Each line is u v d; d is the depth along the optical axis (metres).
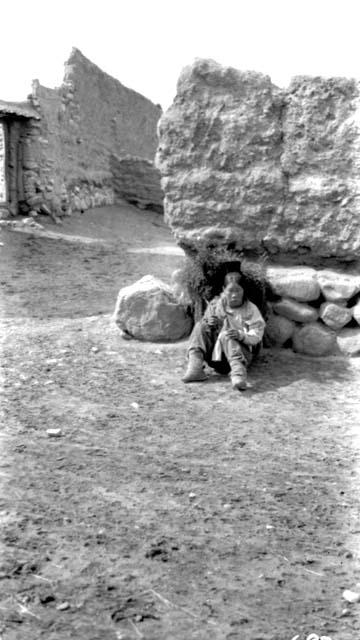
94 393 6.00
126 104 26.03
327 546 3.72
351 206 7.18
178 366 6.84
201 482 4.43
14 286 10.59
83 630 2.87
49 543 3.54
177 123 7.53
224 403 5.96
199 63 7.43
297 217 7.32
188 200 7.61
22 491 4.10
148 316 7.39
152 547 3.57
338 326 7.20
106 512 3.92
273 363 7.00
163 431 5.27
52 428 5.16
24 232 15.41
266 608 3.12
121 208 23.50
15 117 16.81
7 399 5.70
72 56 20.38
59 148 18.80
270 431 5.38
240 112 7.36
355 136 7.11
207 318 6.65
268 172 7.33
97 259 13.41
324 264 7.52
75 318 8.48
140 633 2.87
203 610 3.07
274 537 3.78
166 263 13.28
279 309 7.24
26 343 7.33
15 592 3.09
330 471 4.70
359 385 6.48
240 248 7.59
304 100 7.20
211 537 3.73
